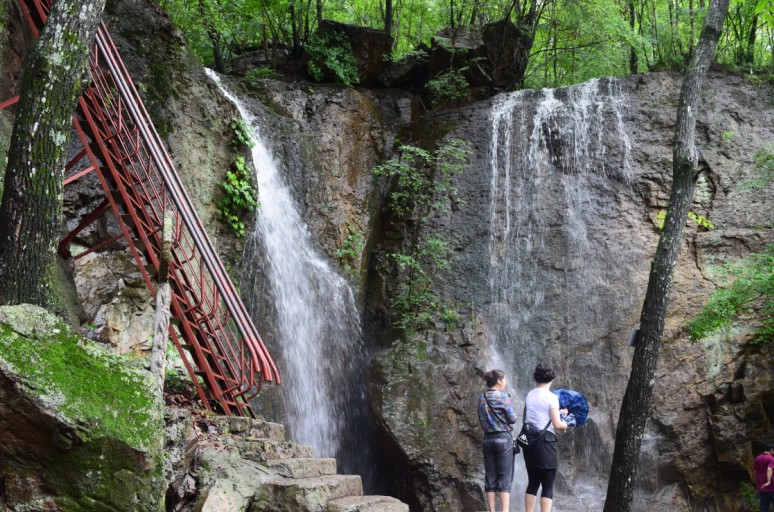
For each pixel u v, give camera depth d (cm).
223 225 1081
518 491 1239
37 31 800
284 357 1221
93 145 738
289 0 1583
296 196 1373
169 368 884
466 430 1239
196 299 761
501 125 1484
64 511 380
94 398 398
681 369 1259
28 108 500
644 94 1454
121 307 890
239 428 669
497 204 1433
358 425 1313
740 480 1245
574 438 1263
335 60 1556
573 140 1448
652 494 1235
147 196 775
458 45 1630
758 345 1255
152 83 1004
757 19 1647
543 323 1348
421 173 1465
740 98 1435
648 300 849
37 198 493
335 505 529
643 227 1373
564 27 1794
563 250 1388
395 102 1600
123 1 1016
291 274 1287
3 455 378
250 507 528
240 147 1126
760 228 1326
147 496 396
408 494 1235
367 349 1367
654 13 1805
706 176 1377
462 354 1296
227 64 1659
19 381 376
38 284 489
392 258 1411
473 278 1380
